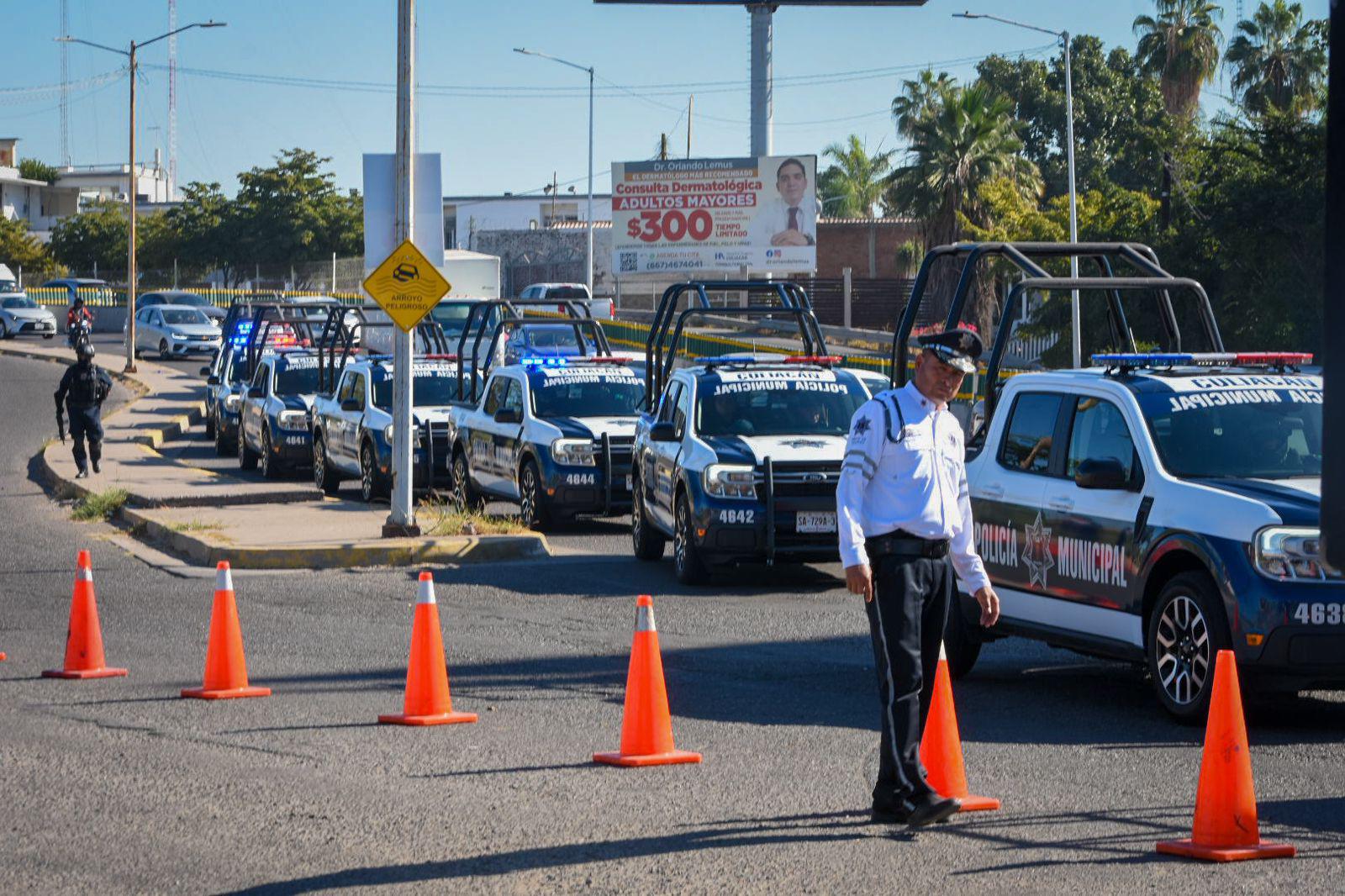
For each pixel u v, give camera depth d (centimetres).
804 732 980
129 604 1551
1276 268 4119
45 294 8688
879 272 8731
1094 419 1115
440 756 912
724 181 7306
